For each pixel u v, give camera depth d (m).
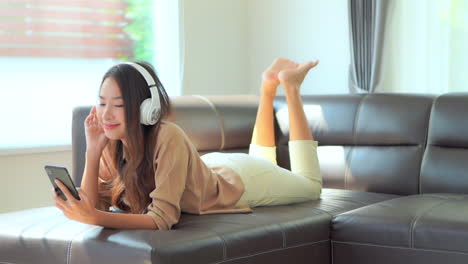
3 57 3.70
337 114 3.32
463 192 2.92
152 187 2.29
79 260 2.05
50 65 3.88
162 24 4.37
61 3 3.93
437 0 3.74
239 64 4.79
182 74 4.38
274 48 4.65
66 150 3.93
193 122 3.11
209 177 2.44
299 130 3.07
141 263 1.90
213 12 4.62
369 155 3.20
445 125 3.02
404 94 3.23
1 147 3.67
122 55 4.22
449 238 2.23
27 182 3.77
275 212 2.50
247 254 2.15
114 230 2.09
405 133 3.12
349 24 3.97
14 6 3.74
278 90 4.68
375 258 2.38
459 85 3.71
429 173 3.01
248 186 2.62
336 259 2.48
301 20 4.48
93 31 4.07
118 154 2.34
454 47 3.71
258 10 4.74
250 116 3.38
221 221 2.27
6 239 2.23
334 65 4.31
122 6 4.21
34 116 3.81
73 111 2.85
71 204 2.03
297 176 2.86
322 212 2.55
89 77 4.06
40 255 2.15
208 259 2.02
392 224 2.35
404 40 3.85
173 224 2.25
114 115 2.18
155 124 2.24
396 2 3.85
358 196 2.97
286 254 2.30
